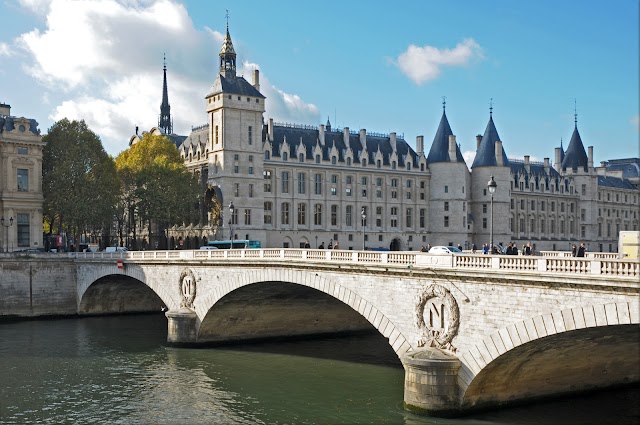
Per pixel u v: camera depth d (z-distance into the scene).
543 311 34.16
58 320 84.31
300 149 132.25
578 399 41.94
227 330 65.31
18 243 95.25
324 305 67.44
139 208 105.06
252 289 59.78
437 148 150.25
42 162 100.50
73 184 98.69
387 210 143.88
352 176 139.62
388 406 42.84
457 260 38.78
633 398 41.84
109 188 100.56
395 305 43.09
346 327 70.69
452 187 148.00
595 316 31.67
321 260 48.94
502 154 149.50
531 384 40.38
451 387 38.62
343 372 53.28
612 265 30.97
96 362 57.84
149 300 90.12
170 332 65.12
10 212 94.31
